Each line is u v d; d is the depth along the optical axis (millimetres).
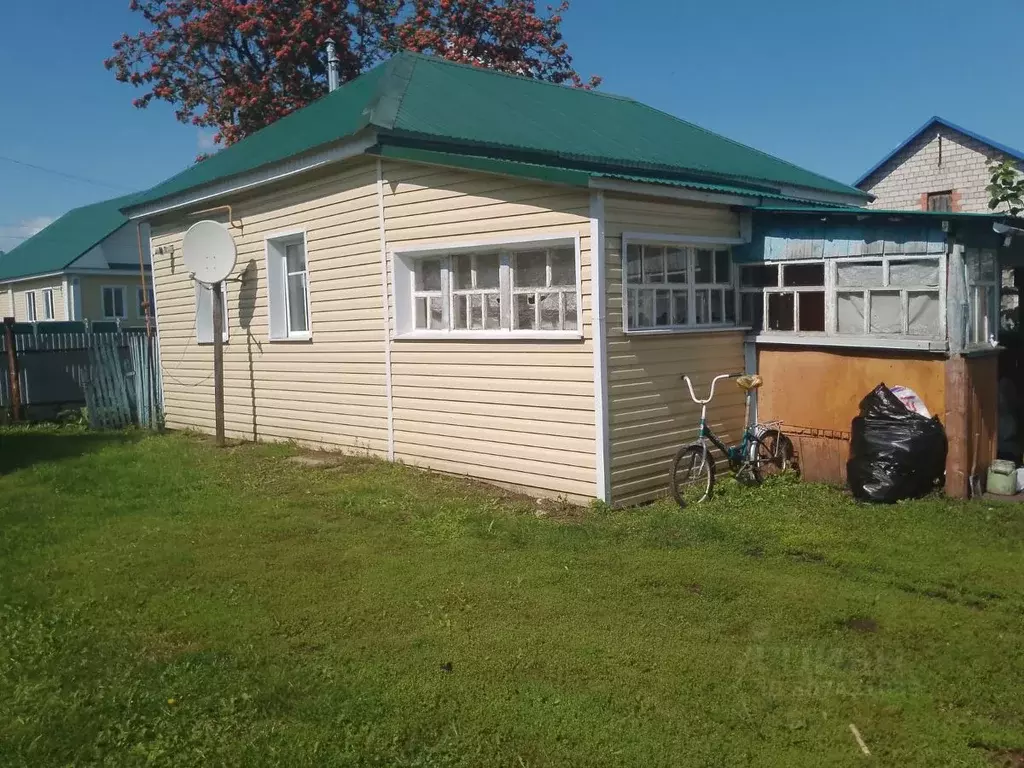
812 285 8281
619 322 7402
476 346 8445
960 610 4895
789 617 4789
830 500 7398
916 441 7195
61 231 28906
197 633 4773
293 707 3875
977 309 7645
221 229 11172
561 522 6984
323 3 21188
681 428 8055
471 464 8625
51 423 14742
